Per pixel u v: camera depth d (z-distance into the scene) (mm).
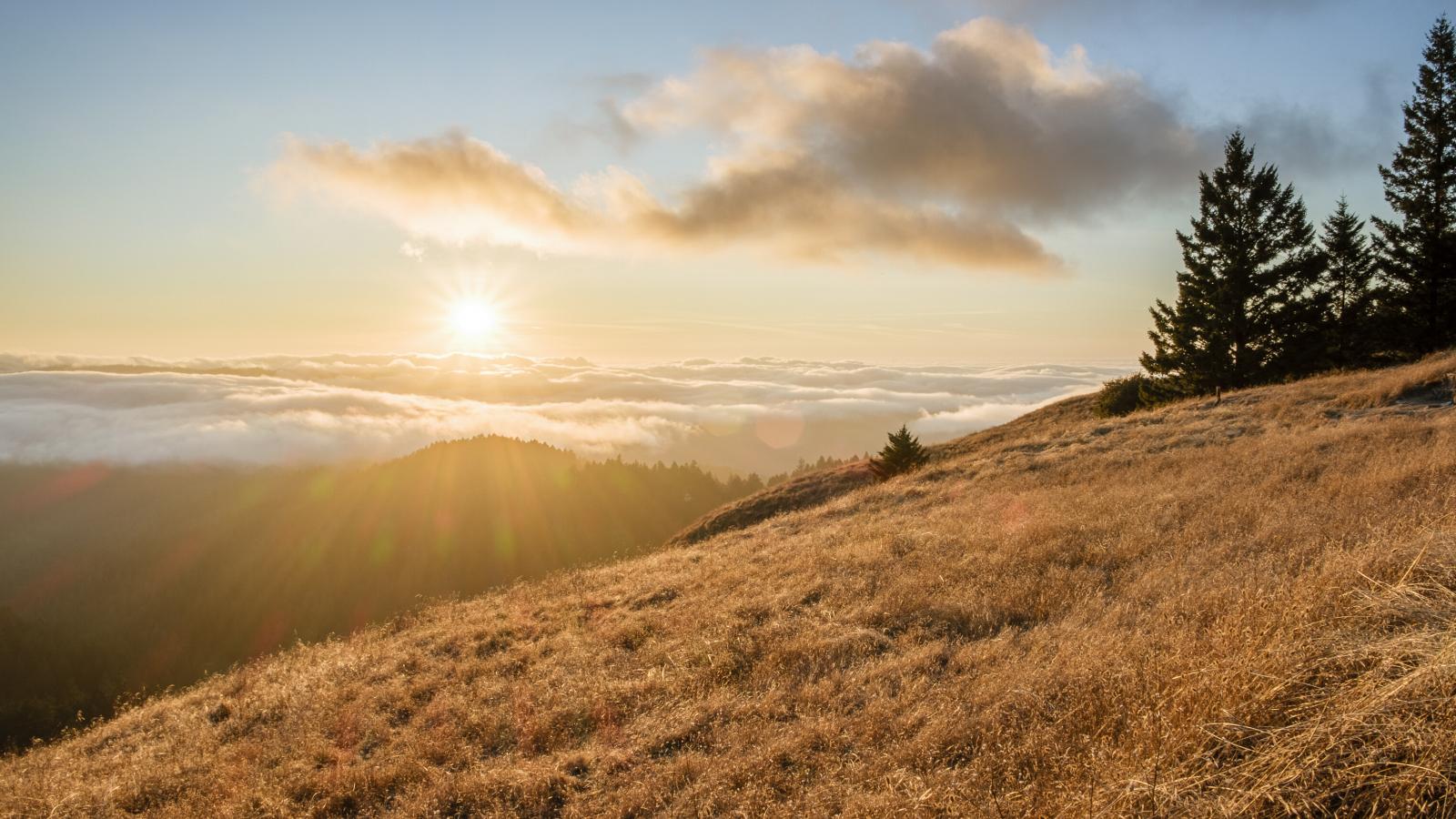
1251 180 30438
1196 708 4086
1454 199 28734
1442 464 9539
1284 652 4266
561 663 8805
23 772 8148
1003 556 9820
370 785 6230
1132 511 10984
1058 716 4930
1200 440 17750
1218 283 31078
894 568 10414
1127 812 3430
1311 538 7504
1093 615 7074
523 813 5426
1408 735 3223
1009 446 23547
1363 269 32625
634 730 6527
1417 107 29281
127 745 8617
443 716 7574
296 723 8078
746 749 5699
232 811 6035
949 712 5500
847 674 6812
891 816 4172
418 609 13891
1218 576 7016
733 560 13758
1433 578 4844
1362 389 19000
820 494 29438
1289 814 3197
